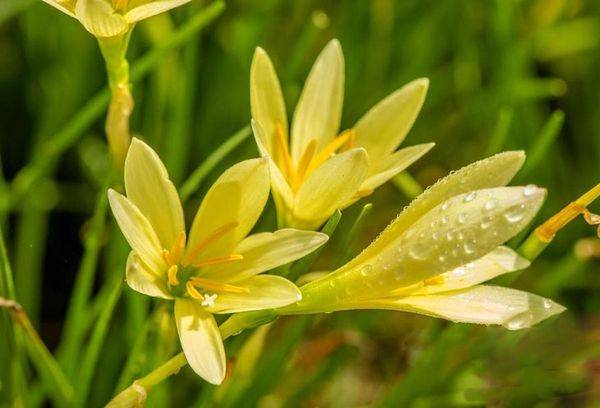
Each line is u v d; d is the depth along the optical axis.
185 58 0.46
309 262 0.35
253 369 0.42
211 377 0.33
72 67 0.48
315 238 0.34
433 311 0.33
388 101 0.37
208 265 0.35
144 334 0.38
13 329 0.38
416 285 0.34
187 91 0.46
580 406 0.45
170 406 0.45
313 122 0.38
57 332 0.48
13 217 0.48
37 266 0.47
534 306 0.34
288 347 0.40
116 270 0.42
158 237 0.34
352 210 0.49
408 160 0.36
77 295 0.41
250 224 0.35
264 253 0.34
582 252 0.44
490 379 0.45
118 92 0.36
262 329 0.40
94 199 0.49
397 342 0.49
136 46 0.47
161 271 0.34
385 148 0.37
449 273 0.34
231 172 0.34
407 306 0.33
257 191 0.34
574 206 0.35
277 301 0.34
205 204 0.35
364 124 0.37
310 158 0.36
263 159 0.34
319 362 0.45
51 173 0.49
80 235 0.47
